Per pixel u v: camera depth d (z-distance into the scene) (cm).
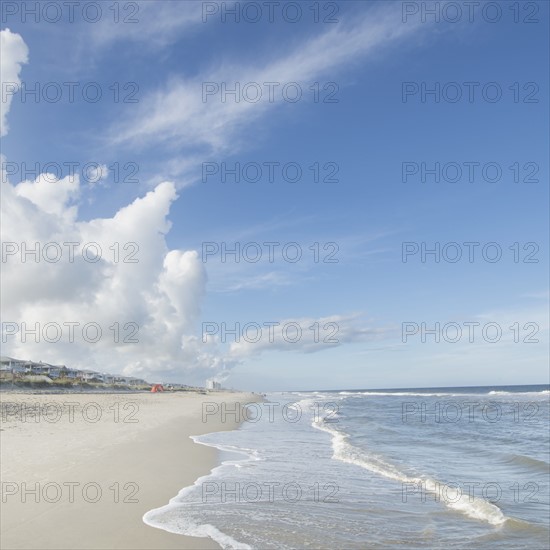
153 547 784
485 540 885
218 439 2266
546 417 3984
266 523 938
